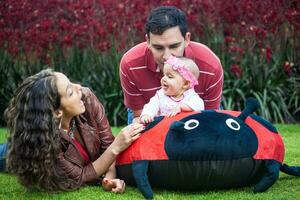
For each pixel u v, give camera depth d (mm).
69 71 7031
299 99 7023
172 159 3268
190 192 3459
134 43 6758
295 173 3717
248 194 3342
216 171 3254
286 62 6777
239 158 3264
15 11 6883
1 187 3709
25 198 3428
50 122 3406
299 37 6996
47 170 3420
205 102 4172
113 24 6746
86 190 3535
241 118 3449
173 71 3633
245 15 6766
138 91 4184
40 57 6992
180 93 3676
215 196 3326
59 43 6938
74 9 6875
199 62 4000
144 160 3344
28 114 3398
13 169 3482
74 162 3559
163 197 3328
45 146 3387
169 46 3654
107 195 3408
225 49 6914
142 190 3309
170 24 3611
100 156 3627
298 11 6809
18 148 3430
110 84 6977
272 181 3340
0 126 7105
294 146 5023
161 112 3721
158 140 3344
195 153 3225
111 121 6969
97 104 3725
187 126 3311
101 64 7078
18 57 7066
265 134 3410
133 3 6758
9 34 6887
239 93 6805
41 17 7012
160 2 6738
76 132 3650
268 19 6664
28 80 3482
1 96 7145
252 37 6828
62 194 3475
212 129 3283
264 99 6789
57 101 3445
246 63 6973
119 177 3635
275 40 7020
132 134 3451
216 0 6820
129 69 4082
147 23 3693
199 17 6891
